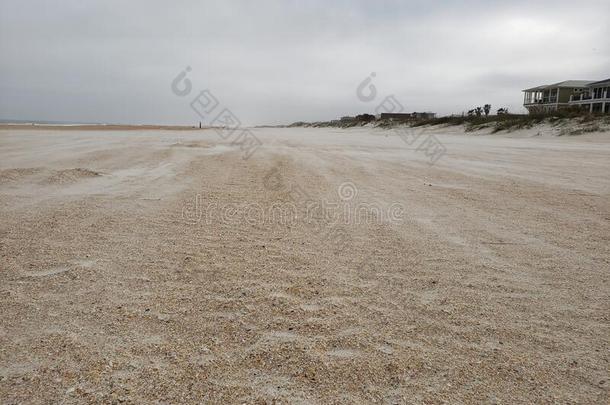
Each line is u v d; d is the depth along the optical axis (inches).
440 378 78.1
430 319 100.7
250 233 172.6
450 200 245.8
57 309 102.0
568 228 184.4
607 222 195.0
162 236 164.6
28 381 75.0
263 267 133.4
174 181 299.9
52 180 278.1
